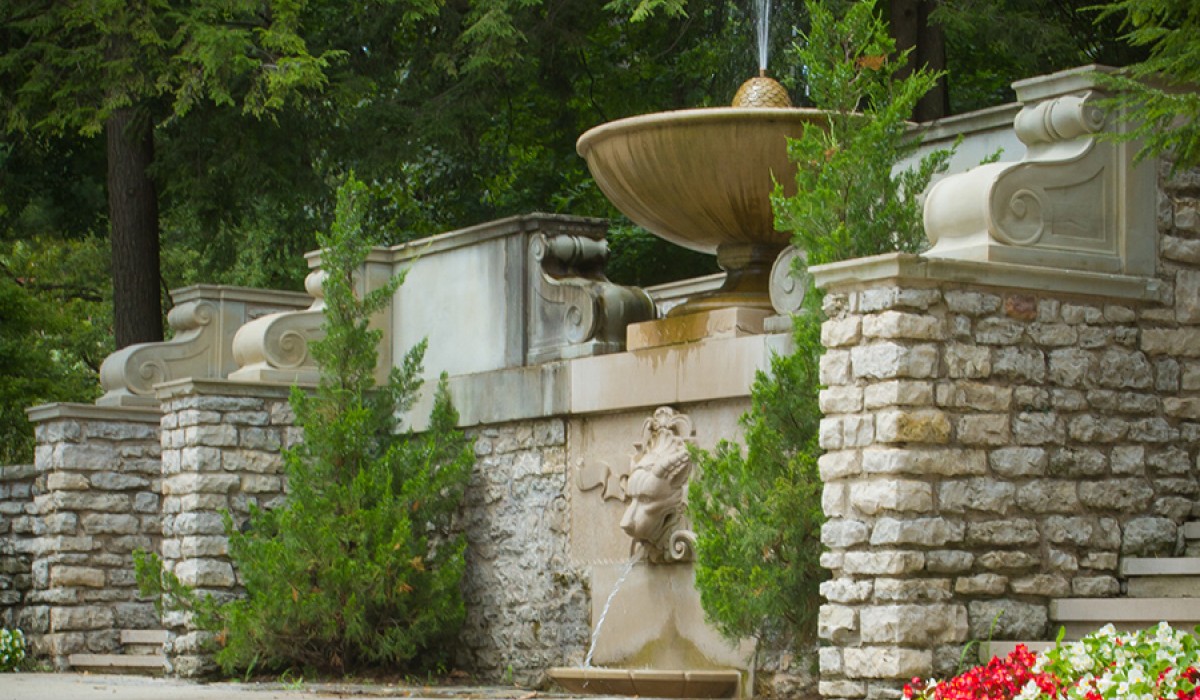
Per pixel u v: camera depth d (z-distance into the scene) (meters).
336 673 14.49
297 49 18.94
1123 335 10.98
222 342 18.64
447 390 15.12
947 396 10.18
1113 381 10.89
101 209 25.59
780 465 11.11
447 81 22.23
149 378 18.42
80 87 19.59
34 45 19.67
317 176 22.05
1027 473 10.46
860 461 10.21
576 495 13.73
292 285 27.48
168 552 15.62
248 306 18.80
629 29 23.36
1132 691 7.96
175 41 19.02
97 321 35.47
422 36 22.12
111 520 18.11
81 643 17.86
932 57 19.19
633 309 14.05
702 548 11.19
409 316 15.99
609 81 24.34
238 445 15.42
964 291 10.32
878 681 10.00
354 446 14.48
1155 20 10.40
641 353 13.00
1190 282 11.29
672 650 12.60
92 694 12.84
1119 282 10.87
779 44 21.75
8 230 26.95
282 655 14.38
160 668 16.73
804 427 11.09
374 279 16.05
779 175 12.41
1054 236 10.74
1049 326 10.66
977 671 8.77
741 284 13.24
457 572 14.28
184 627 15.17
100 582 18.00
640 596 12.95
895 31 18.59
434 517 14.64
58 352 35.06
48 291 34.75
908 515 10.02
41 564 18.17
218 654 14.27
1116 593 10.74
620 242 23.88
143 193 21.73
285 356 15.89
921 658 9.95
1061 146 11.01
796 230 11.00
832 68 11.60
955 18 18.17
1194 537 11.01
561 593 13.82
